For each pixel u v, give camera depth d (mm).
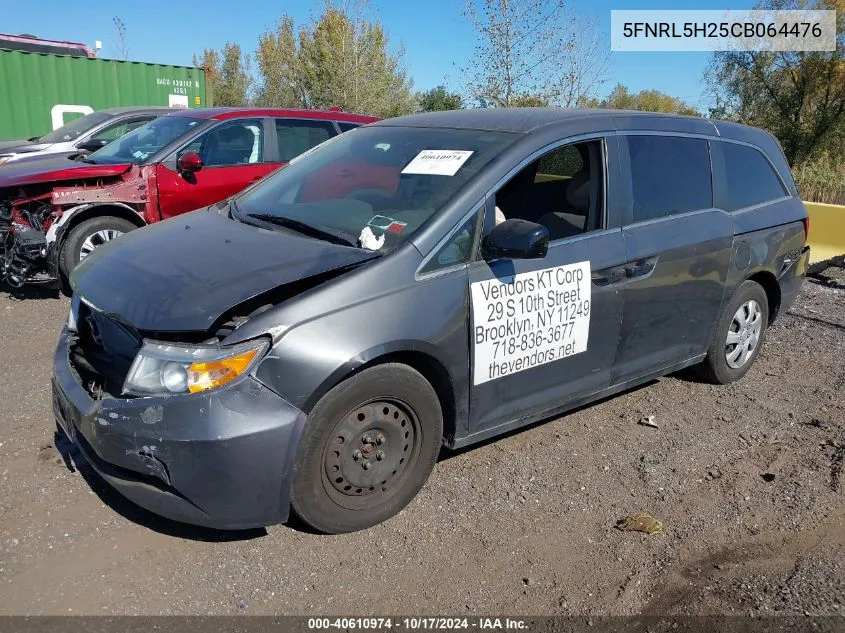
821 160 22875
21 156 7898
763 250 4715
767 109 24703
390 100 23188
